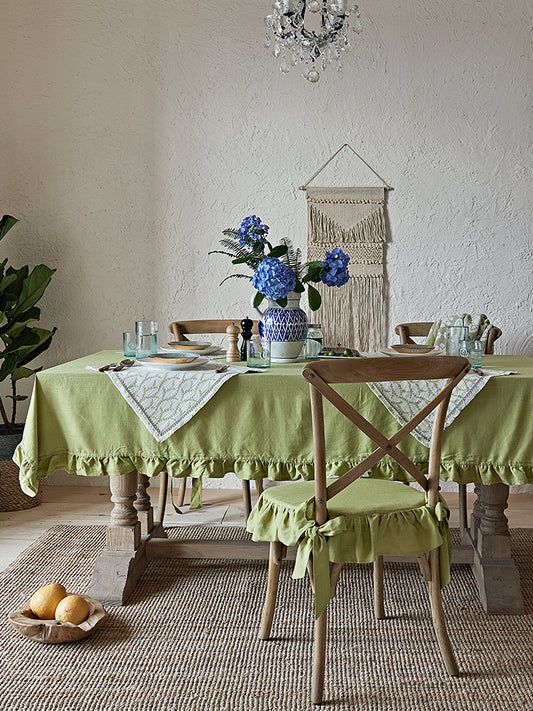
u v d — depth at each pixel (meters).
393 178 3.86
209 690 1.96
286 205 3.90
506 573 2.44
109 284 3.97
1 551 2.99
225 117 3.87
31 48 3.89
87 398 2.34
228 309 3.96
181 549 2.68
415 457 2.28
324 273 2.67
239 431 2.31
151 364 2.42
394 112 3.83
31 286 3.56
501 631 2.28
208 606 2.47
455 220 3.86
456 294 3.89
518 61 3.78
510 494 3.85
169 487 3.96
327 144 3.86
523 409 2.26
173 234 3.93
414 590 2.60
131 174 3.92
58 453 2.37
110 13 3.86
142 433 2.34
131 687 1.97
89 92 3.89
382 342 3.92
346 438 2.28
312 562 1.92
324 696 1.93
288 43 2.56
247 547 2.65
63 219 3.95
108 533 2.57
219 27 3.84
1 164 3.94
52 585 2.33
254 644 2.21
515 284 3.88
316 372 1.81
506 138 3.81
